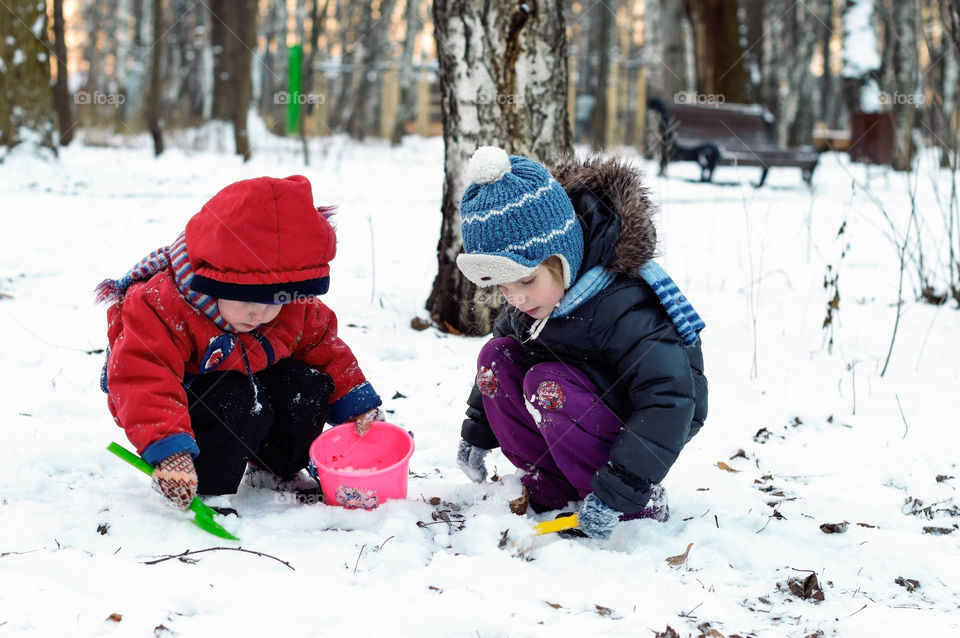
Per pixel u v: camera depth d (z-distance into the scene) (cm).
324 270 217
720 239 729
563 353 224
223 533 209
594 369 221
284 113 2056
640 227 211
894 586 211
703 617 188
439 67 422
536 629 177
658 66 2000
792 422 329
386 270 574
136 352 210
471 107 412
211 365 221
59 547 204
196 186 1061
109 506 227
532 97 413
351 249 648
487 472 269
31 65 1030
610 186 215
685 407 207
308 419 238
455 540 217
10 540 205
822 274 584
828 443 309
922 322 453
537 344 232
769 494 265
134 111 2095
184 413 212
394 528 215
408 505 229
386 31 3103
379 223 807
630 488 207
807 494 266
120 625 169
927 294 493
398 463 228
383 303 480
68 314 436
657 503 236
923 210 898
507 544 215
